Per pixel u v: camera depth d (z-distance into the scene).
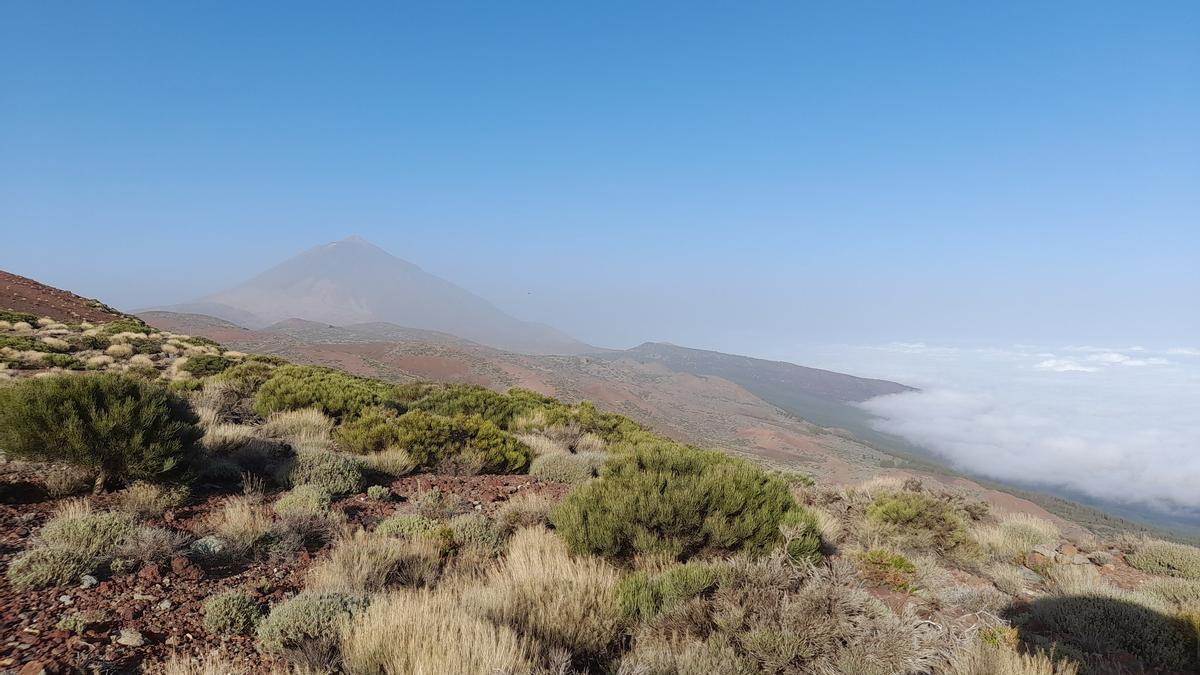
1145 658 6.14
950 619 6.40
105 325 38.66
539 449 15.19
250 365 22.69
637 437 20.47
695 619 5.07
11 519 6.38
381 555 6.25
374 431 12.59
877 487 14.69
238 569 5.95
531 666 4.02
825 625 4.65
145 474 7.71
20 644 4.04
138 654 4.19
